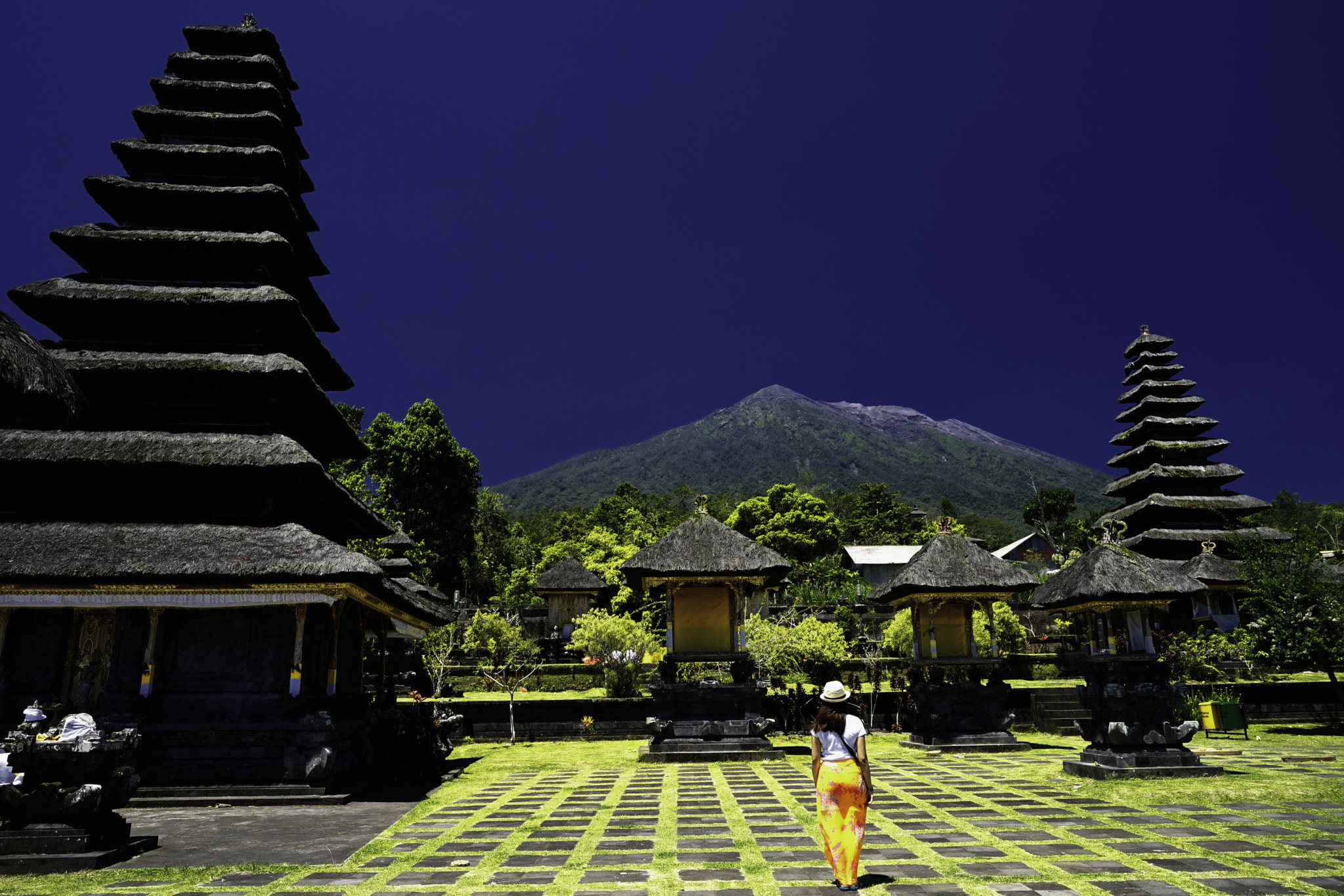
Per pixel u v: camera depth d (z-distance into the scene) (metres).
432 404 51.88
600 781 13.89
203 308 15.70
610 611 44.81
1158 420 37.88
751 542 18.58
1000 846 7.86
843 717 6.76
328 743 12.85
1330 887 6.21
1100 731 13.09
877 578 67.69
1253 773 12.49
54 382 7.86
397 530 19.23
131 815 11.32
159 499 14.43
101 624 13.57
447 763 17.45
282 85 20.42
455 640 32.34
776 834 8.80
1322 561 22.86
